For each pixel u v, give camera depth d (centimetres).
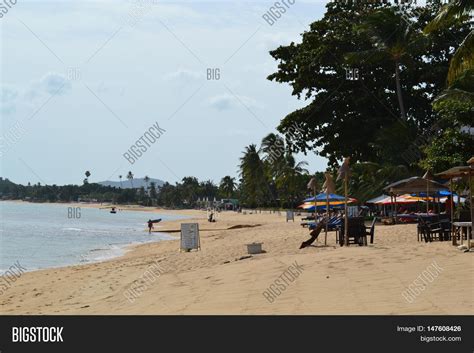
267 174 11731
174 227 7575
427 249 1589
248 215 10844
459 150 3244
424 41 4522
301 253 1895
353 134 4953
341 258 1477
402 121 4616
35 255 3453
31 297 1598
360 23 4791
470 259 1305
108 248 3938
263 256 1903
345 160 2017
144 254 3228
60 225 7762
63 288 1738
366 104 4991
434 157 3262
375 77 5041
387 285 1068
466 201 3078
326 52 4769
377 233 2658
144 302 1211
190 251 2664
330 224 2227
